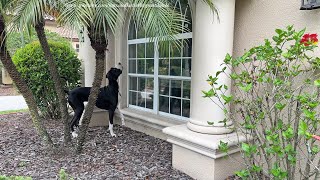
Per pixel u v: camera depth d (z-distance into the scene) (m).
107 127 6.56
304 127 2.17
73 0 2.61
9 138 5.48
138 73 6.47
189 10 4.86
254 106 2.89
